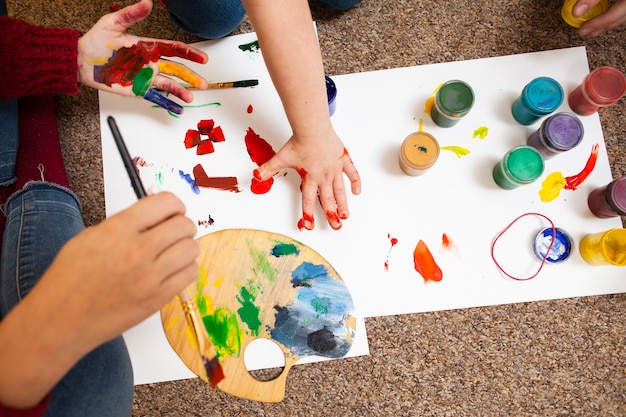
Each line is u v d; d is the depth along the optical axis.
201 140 1.02
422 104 1.02
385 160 1.01
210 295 0.96
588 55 1.05
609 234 0.94
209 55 1.05
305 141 0.87
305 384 0.98
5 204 0.96
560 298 0.98
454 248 0.98
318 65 0.80
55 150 1.01
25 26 0.90
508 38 1.05
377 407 0.98
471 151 1.01
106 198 1.01
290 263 0.97
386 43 1.05
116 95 1.04
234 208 1.00
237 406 0.98
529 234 0.99
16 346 0.60
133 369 0.96
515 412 0.98
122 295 0.59
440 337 0.98
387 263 0.98
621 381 0.98
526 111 0.98
